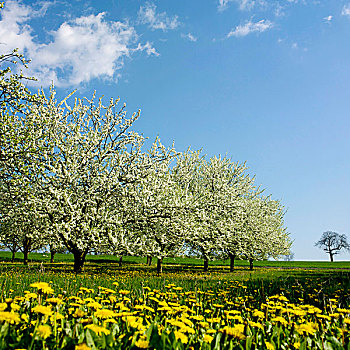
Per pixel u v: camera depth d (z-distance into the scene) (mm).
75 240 14945
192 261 41406
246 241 27906
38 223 15719
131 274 14094
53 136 15719
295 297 6398
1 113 11383
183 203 17906
